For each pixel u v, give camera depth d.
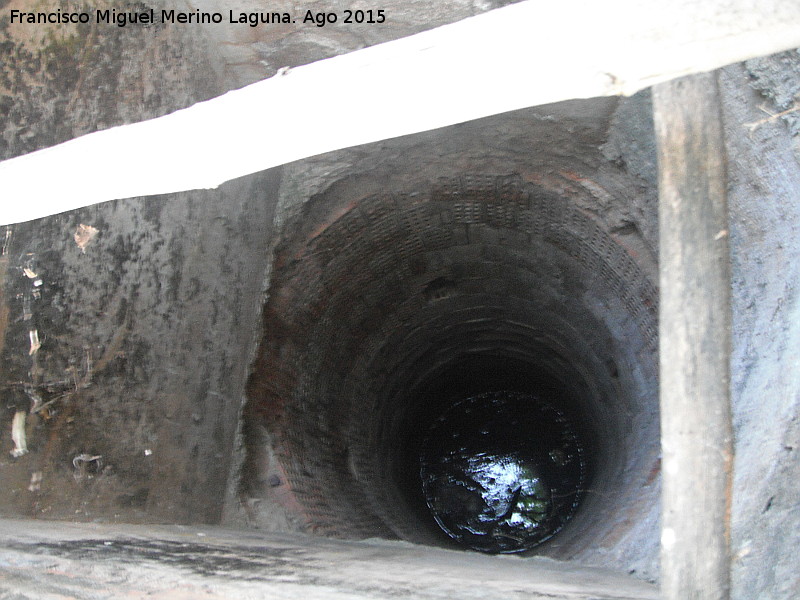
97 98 2.80
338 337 4.47
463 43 1.35
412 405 5.62
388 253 4.37
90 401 2.81
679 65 1.33
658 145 1.62
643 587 2.23
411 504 5.23
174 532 2.90
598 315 4.38
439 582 2.08
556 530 5.58
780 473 1.94
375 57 1.41
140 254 3.03
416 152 3.82
